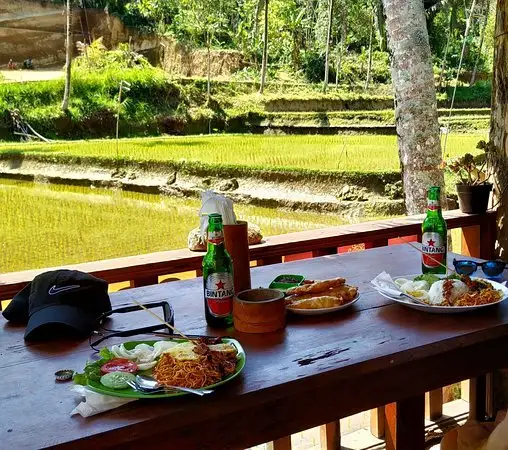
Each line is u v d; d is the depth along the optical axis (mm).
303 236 2016
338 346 1036
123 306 1326
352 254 1765
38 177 14344
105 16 22641
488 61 19766
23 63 21609
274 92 21859
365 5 20828
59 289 1187
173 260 1739
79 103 19328
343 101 20812
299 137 18844
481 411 1786
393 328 1117
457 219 2201
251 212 11305
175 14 23109
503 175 2221
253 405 871
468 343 1077
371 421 1773
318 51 22719
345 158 13930
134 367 922
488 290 1226
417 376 1084
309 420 974
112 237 8727
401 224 2186
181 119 20312
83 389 859
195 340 989
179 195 12914
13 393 900
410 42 3791
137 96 20438
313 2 22484
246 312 1113
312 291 1254
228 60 23062
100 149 16094
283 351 1021
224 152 15711
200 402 845
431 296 1219
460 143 13328
